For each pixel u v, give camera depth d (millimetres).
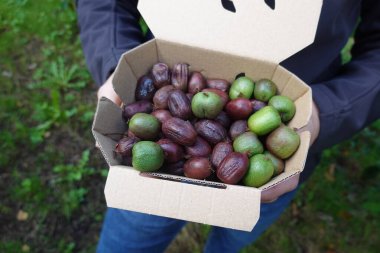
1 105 745
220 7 323
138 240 432
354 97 339
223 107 359
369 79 347
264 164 301
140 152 293
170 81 359
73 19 891
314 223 658
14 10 911
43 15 906
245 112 345
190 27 329
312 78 383
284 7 314
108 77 357
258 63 334
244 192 243
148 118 327
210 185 263
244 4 319
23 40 865
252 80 356
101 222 640
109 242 446
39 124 732
